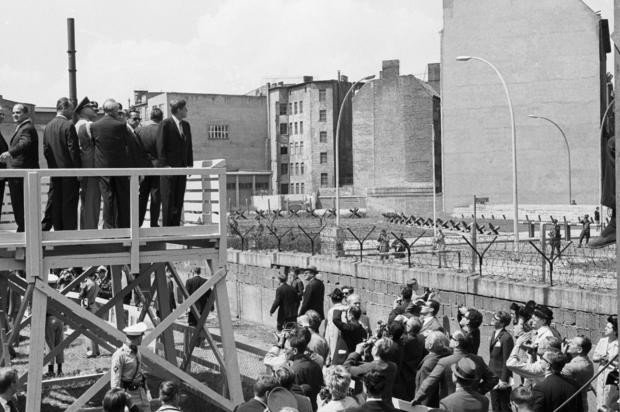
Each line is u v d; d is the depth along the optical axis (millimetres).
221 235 11328
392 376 8797
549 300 16578
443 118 78312
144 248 11836
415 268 21234
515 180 33031
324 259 24609
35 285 10117
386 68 99188
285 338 11070
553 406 8070
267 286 26531
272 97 120000
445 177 78375
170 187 12242
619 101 6895
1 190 12141
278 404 7715
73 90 22234
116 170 10555
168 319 10969
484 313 18406
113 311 19875
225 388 12359
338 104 117188
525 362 10633
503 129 76000
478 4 76812
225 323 11469
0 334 13172
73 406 10375
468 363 7949
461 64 77562
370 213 86188
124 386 9961
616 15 6926
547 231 47062
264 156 120750
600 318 15469
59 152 11469
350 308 11898
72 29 22062
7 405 8094
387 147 99312
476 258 22500
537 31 74562
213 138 116062
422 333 11078
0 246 10055
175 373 11055
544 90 74312
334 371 7961
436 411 7891
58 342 16094
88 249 10812
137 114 13570
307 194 108438
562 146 73750
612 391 10109
